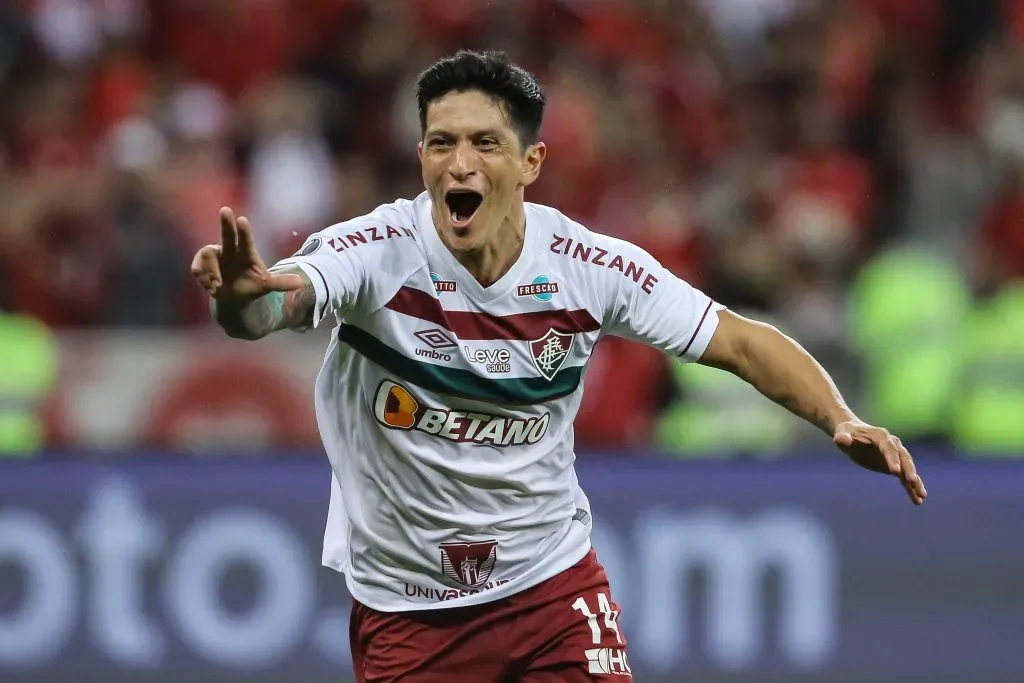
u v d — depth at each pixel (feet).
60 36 132.16
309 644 85.87
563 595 49.90
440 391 46.91
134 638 85.35
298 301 43.50
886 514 87.61
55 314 103.04
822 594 87.04
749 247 105.81
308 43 133.18
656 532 86.74
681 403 94.48
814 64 131.75
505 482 47.98
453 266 46.62
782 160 124.26
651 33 134.21
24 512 85.56
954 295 98.22
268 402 89.97
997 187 123.13
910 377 96.32
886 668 86.89
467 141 45.14
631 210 114.21
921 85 135.85
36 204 106.11
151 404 89.71
